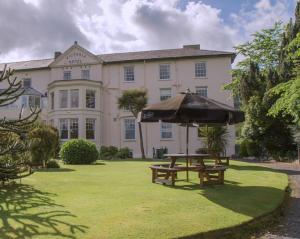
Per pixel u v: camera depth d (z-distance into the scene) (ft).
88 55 130.82
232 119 38.73
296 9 85.40
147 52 136.36
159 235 21.08
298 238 23.62
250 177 48.93
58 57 133.49
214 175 45.80
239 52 123.54
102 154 105.60
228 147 118.11
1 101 35.37
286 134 97.14
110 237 20.30
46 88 135.03
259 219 26.50
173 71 126.52
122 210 26.43
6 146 38.19
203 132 76.95
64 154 72.18
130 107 110.22
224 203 29.94
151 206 27.91
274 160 96.73
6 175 36.68
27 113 129.90
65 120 124.57
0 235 20.12
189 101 37.19
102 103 128.98
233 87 116.57
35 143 56.70
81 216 24.50
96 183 40.27
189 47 136.46
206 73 124.77
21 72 137.80
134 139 126.21
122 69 129.29
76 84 124.06
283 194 36.06
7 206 27.63
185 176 47.70
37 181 41.47
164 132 125.08
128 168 60.39
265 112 95.40
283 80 89.10
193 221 24.16
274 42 118.73
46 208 26.89
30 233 20.53
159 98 126.72
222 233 23.00
